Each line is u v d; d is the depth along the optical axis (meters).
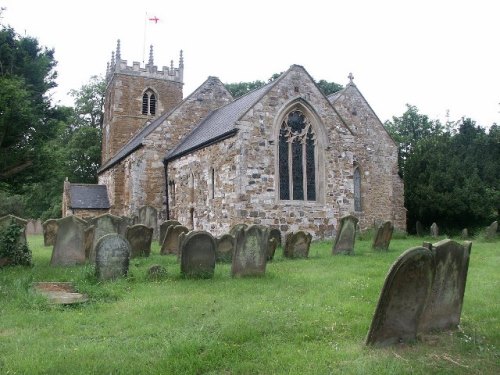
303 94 20.81
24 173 15.57
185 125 28.98
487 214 27.25
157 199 27.66
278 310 7.87
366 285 9.91
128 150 30.06
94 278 10.48
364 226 27.20
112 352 5.89
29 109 13.87
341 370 5.30
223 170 20.45
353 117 27.95
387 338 6.22
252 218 19.28
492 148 30.91
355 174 27.66
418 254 6.23
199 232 11.35
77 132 48.19
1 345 6.22
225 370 5.42
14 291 9.04
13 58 15.53
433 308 6.76
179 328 6.92
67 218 13.50
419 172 29.78
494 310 7.96
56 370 5.31
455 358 5.79
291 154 20.64
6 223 13.38
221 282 10.55
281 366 5.46
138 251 15.39
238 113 21.83
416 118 48.66
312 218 20.56
